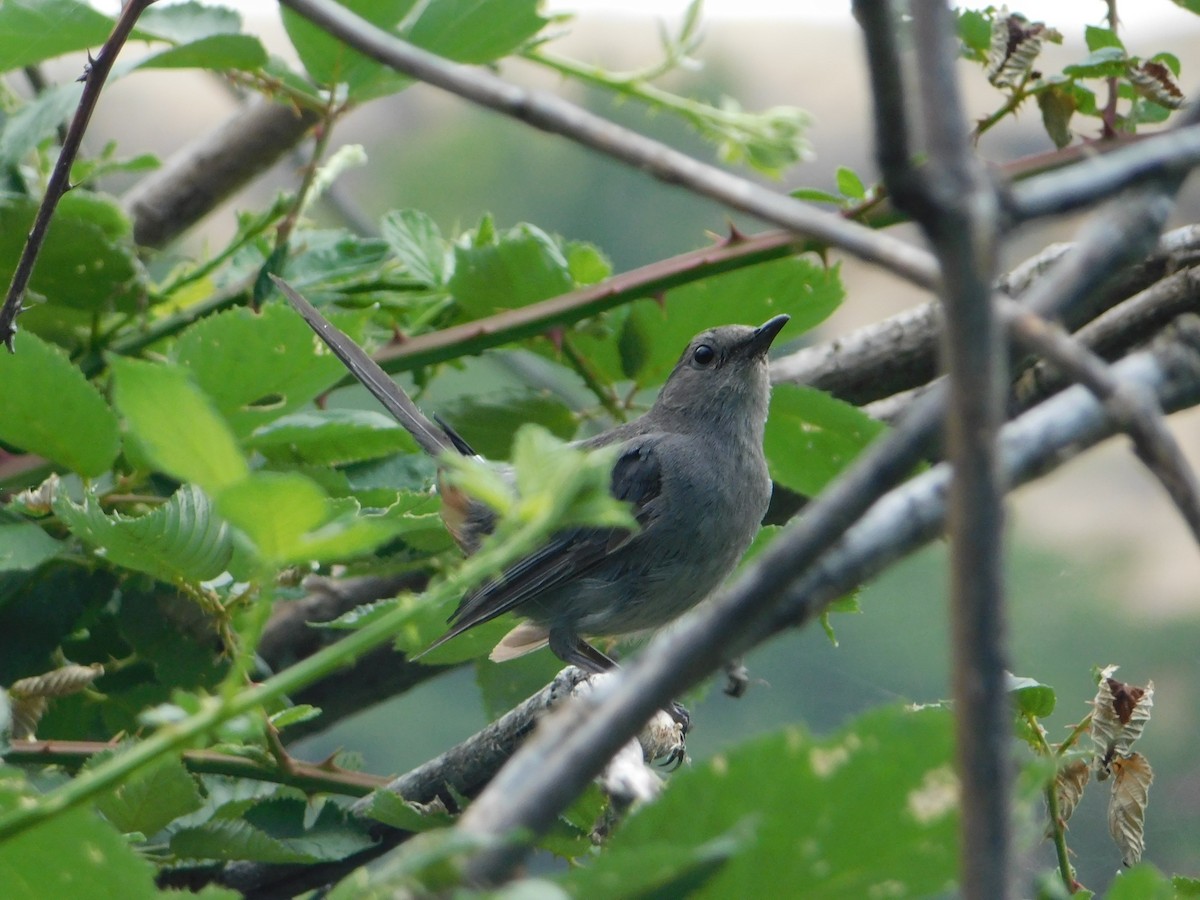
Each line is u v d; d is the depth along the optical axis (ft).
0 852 8.48
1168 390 6.98
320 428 18.51
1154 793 23.20
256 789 18.04
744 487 28.89
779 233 20.66
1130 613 26.50
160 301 22.47
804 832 7.43
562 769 5.86
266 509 6.93
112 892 8.59
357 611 16.38
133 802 13.66
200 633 19.10
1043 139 28.71
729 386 28.94
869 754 7.33
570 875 6.80
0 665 18.66
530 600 27.58
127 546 14.94
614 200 39.78
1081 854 22.04
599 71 22.59
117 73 19.63
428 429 23.71
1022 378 20.70
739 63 36.81
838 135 35.70
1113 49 19.02
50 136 21.85
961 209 5.49
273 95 21.59
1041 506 28.40
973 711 5.45
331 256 22.93
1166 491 5.93
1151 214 6.19
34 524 17.88
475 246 22.22
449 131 40.60
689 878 7.09
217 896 8.13
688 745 26.45
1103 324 20.62
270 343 17.06
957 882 7.47
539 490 6.93
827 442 21.48
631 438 28.99
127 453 17.89
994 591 5.43
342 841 16.74
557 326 20.90
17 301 15.61
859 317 30.48
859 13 5.68
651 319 22.97
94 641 19.20
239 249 23.59
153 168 23.65
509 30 19.95
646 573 27.84
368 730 35.01
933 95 5.67
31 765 16.74
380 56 7.10
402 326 24.13
